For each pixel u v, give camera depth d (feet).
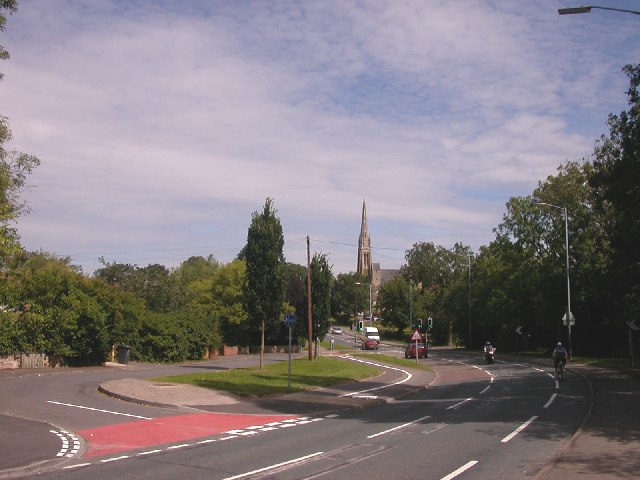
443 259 369.91
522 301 204.54
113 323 126.11
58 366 113.60
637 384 89.66
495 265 240.32
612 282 142.20
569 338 153.48
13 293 107.04
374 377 112.27
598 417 53.31
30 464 33.55
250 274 113.19
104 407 60.75
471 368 144.77
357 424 53.01
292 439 44.42
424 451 38.99
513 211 195.62
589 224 178.60
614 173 91.81
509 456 37.09
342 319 524.52
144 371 112.57
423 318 352.28
